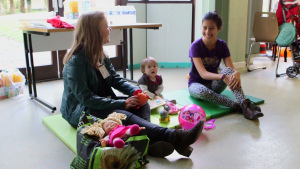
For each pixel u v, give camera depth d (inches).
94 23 63.8
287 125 79.2
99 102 64.0
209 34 90.3
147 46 157.5
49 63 131.5
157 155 61.4
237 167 58.1
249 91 112.8
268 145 67.5
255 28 145.0
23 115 87.8
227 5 146.8
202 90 91.4
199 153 63.8
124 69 125.2
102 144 52.7
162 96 93.9
